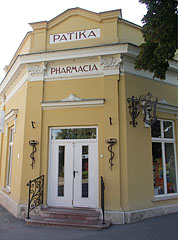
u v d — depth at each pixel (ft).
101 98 24.16
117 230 19.47
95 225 19.92
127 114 23.76
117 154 22.74
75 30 26.32
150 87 26.50
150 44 19.92
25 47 29.43
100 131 23.80
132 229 19.63
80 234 18.72
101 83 24.68
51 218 21.84
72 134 25.02
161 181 26.16
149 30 18.76
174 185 27.25
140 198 23.00
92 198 23.16
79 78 25.32
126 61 24.81
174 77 29.60
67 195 23.85
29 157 24.91
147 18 19.38
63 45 26.32
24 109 26.37
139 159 23.77
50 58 25.63
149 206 23.53
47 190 24.09
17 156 27.37
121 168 22.66
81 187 23.70
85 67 25.32
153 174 25.62
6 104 37.78
